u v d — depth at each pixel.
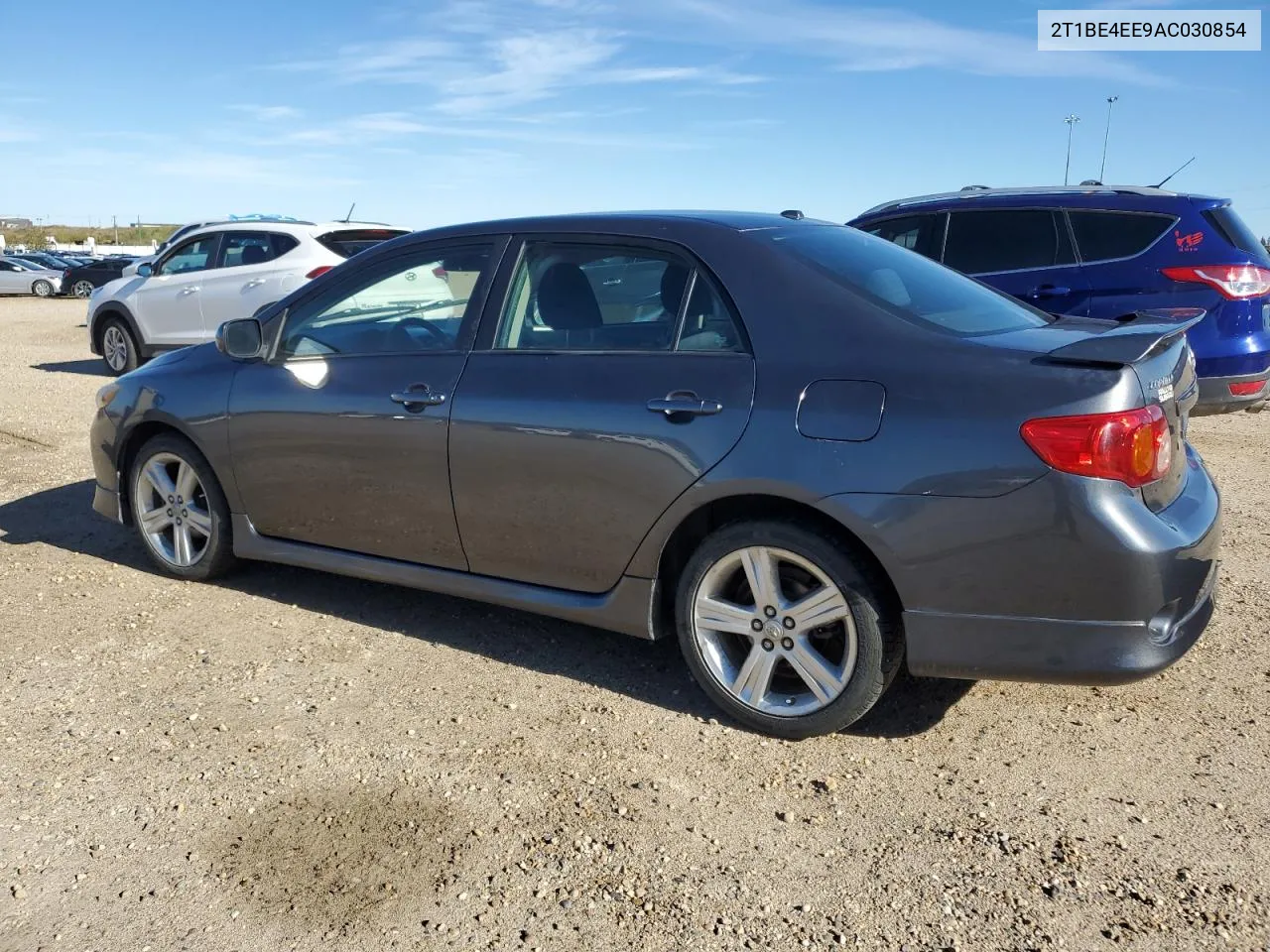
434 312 4.21
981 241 7.80
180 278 11.93
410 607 4.75
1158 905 2.66
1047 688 3.87
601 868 2.85
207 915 2.68
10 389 11.24
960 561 3.12
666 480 3.51
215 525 4.86
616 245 3.85
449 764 3.39
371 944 2.57
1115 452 2.97
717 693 3.62
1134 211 7.21
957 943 2.54
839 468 3.22
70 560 5.40
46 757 3.45
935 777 3.29
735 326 3.53
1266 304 7.01
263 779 3.30
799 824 3.05
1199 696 3.78
